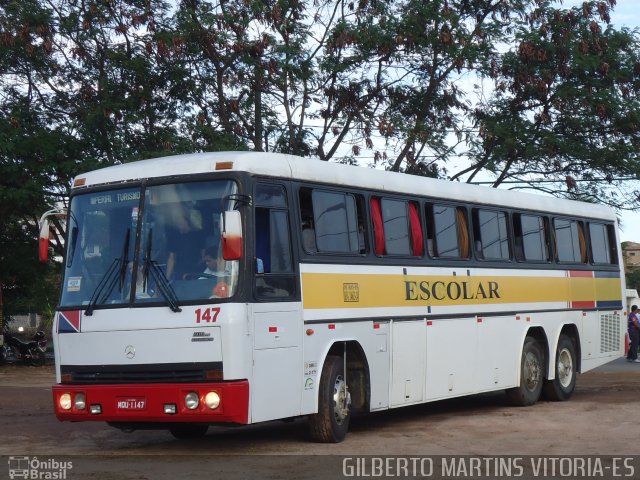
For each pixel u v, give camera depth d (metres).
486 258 15.95
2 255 31.20
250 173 11.07
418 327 13.96
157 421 10.84
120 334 10.95
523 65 30.50
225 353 10.48
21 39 28.08
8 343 31.62
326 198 12.40
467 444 12.02
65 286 11.51
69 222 11.71
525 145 30.64
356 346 12.70
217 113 29.98
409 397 13.70
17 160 27.95
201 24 28.69
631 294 43.97
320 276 11.99
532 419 14.80
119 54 28.84
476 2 31.28
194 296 10.70
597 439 12.38
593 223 19.72
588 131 31.91
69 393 11.12
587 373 26.36
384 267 13.32
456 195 15.37
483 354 15.62
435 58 30.91
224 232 10.22
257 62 28.56
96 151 29.20
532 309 17.09
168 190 11.18
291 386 11.33
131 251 11.16
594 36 30.38
